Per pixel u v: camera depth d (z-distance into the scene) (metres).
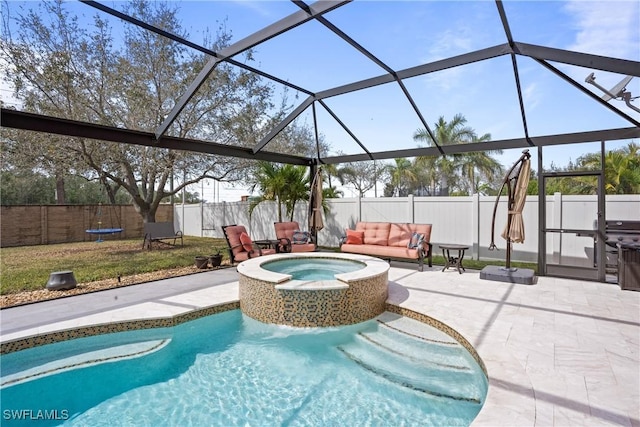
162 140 6.89
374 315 5.29
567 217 7.97
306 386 3.58
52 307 5.27
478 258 9.53
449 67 5.93
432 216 10.27
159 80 10.16
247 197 16.12
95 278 7.24
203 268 8.42
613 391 2.83
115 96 9.89
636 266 6.05
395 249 8.27
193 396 3.42
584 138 6.72
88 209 14.30
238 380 3.71
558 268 7.64
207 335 4.86
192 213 16.80
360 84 7.07
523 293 5.95
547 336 4.02
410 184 22.44
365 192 24.81
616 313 4.85
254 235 14.16
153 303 5.50
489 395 2.73
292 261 7.08
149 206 12.54
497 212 9.25
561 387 2.89
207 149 7.80
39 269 8.12
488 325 4.41
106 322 4.62
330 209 12.27
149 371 3.90
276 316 5.04
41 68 8.62
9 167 10.47
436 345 4.36
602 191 6.65
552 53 5.04
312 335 4.76
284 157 9.77
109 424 3.00
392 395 3.37
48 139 9.40
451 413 3.06
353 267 6.68
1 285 6.57
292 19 4.77
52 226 13.33
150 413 3.16
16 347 4.04
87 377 3.77
